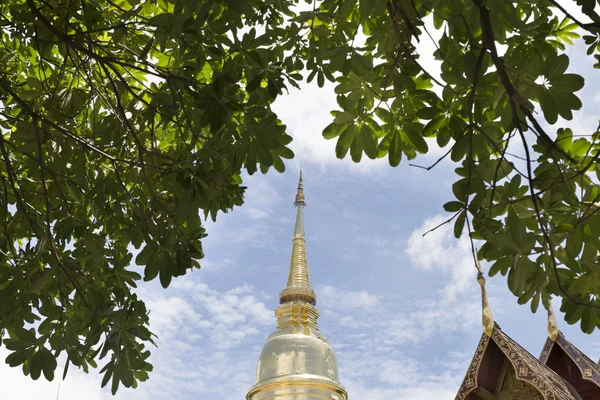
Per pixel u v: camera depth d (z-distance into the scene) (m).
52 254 7.51
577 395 15.37
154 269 8.02
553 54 5.96
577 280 6.50
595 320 6.63
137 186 8.79
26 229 8.66
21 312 7.98
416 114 6.70
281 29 7.64
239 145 6.94
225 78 6.63
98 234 8.59
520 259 6.41
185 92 7.69
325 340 25.78
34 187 8.82
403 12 6.04
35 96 7.98
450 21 6.10
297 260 27.64
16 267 8.27
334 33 7.75
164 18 6.70
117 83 8.54
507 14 5.82
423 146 6.95
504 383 15.48
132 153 9.05
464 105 6.49
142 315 7.47
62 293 7.49
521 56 5.88
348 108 7.11
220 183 7.20
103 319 7.29
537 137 5.17
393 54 6.91
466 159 6.43
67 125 8.08
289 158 7.70
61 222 8.13
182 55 7.25
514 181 6.18
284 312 25.95
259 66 6.79
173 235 8.04
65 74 9.60
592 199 6.32
